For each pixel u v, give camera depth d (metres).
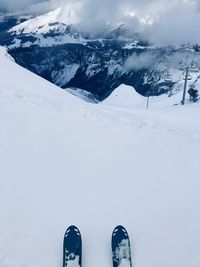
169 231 8.45
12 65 28.83
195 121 21.31
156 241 8.12
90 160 11.09
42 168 10.30
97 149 11.83
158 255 7.76
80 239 7.67
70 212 8.69
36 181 9.66
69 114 14.48
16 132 12.10
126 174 10.53
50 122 13.32
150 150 12.20
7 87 16.95
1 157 10.50
